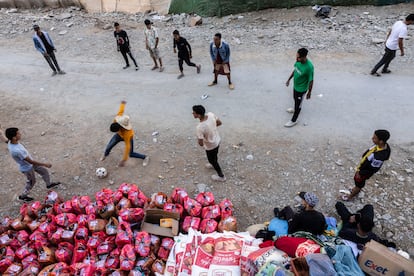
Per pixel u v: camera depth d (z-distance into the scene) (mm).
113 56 10875
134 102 8516
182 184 6059
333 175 5918
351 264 3826
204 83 8953
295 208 5375
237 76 9055
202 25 12508
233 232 4684
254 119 7445
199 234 4660
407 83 8016
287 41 10469
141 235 4688
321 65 9078
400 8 11570
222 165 6352
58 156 6969
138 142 7156
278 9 12773
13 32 13070
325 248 3930
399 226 4953
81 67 10422
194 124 7531
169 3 13812
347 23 11125
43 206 5453
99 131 7625
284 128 7102
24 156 5293
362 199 5414
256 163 6332
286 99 7973
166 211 4969
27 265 4582
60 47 11711
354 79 8367
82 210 5375
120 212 5066
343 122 7078
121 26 12852
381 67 8695
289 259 3867
